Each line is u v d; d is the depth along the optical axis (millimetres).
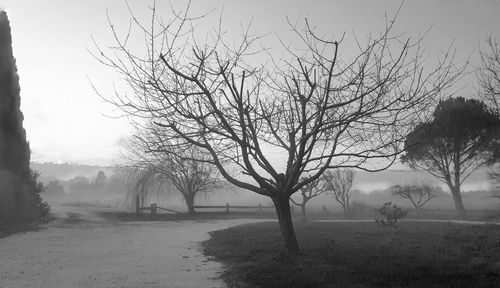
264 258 9398
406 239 12484
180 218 27141
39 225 18766
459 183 30172
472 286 6402
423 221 21812
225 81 8172
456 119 25297
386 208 16125
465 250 10039
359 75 8047
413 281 6852
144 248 11914
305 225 18859
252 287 6883
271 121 9617
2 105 19703
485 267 7855
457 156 28734
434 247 10617
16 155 20172
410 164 30812
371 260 8781
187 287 7160
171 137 9016
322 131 8664
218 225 20953
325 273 7539
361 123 8523
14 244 12727
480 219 24875
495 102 9672
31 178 21359
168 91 7703
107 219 24984
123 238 14422
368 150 8828
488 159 28219
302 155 8742
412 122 8594
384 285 6688
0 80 19828
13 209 19062
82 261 9742
